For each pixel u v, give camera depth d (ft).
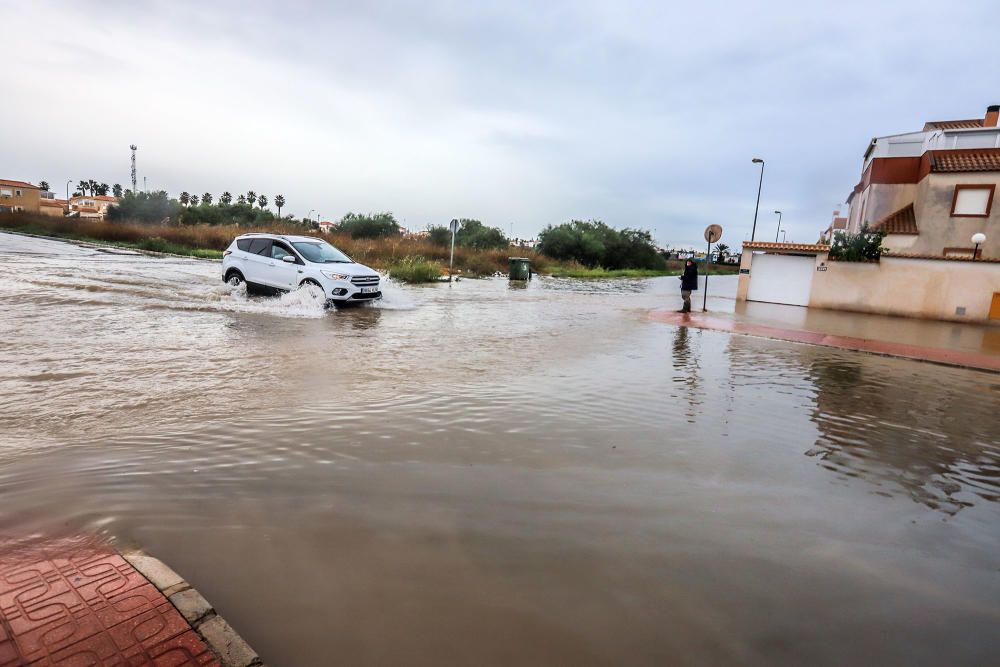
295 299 41.37
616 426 16.75
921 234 72.08
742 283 64.49
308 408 16.97
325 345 27.30
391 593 8.32
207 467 12.32
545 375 23.21
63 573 8.15
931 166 71.10
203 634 7.02
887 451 15.90
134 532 9.55
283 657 6.96
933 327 48.06
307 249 44.19
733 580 9.11
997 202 67.46
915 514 11.97
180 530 9.70
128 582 7.97
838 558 9.98
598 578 8.96
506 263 119.34
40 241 101.45
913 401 21.90
